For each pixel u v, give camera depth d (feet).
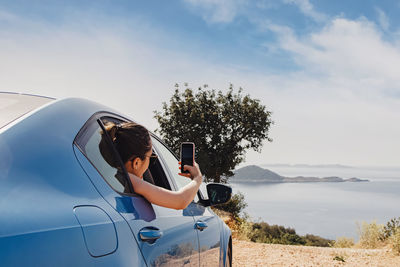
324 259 30.19
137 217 5.15
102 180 4.80
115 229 4.35
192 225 7.77
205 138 122.72
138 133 6.11
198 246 7.84
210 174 120.47
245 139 123.54
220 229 10.63
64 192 3.82
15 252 2.78
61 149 4.21
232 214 74.33
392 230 42.19
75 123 4.86
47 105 4.67
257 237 54.75
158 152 8.45
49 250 3.12
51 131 4.28
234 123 122.42
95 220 4.02
